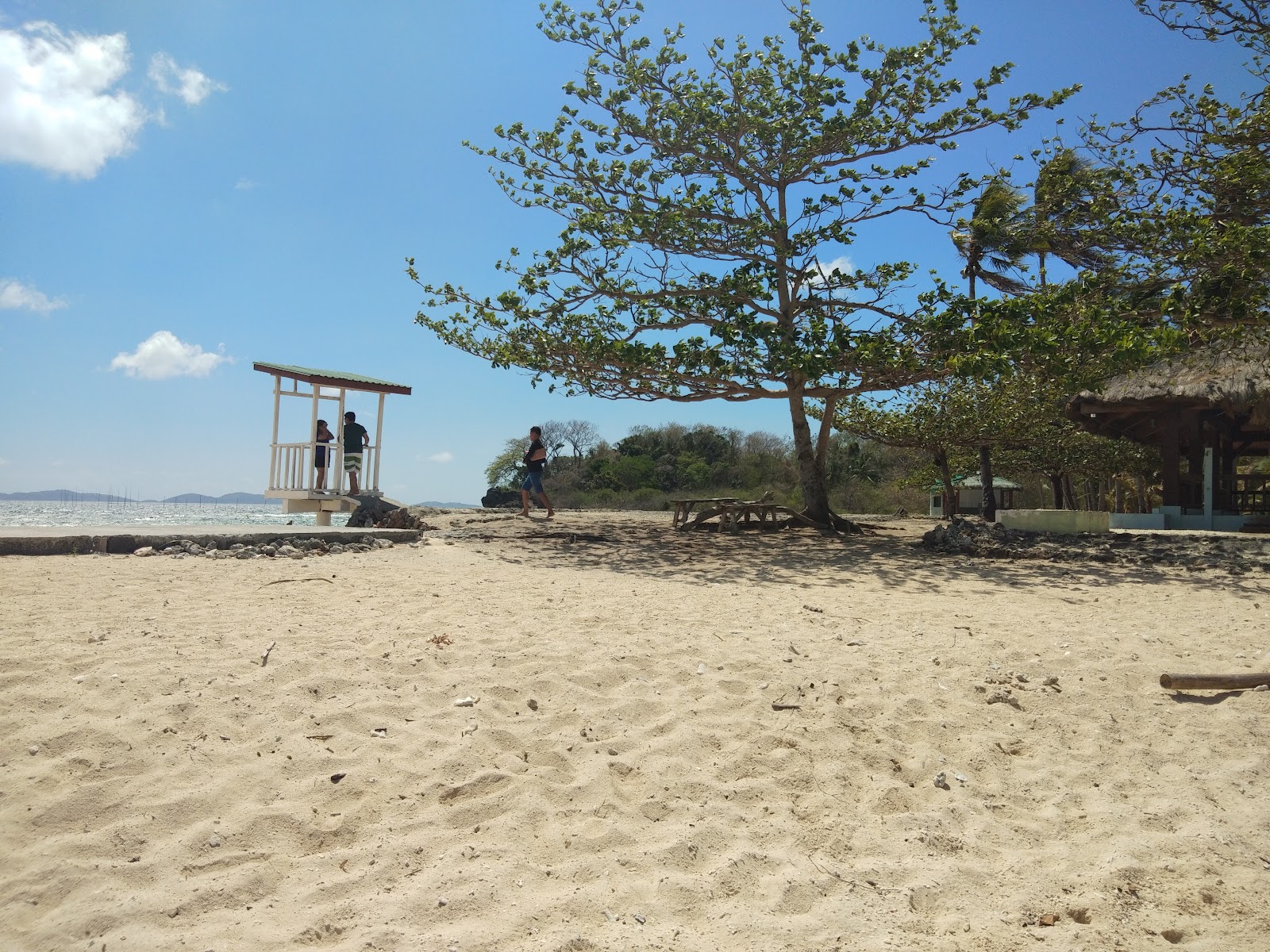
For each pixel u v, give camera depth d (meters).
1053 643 6.20
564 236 14.27
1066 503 29.84
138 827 2.97
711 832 3.21
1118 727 4.52
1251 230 9.33
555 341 13.62
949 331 12.85
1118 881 3.00
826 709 4.50
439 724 4.03
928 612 7.54
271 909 2.61
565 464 46.44
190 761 3.46
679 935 2.59
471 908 2.64
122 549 8.89
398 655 5.02
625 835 3.15
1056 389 12.90
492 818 3.24
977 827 3.41
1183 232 10.23
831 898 2.84
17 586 6.59
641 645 5.62
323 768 3.51
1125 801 3.69
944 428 21.56
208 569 8.09
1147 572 10.41
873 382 14.24
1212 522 15.80
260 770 3.44
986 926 2.72
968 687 5.02
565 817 3.28
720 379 14.03
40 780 3.18
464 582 8.36
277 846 2.97
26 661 4.40
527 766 3.68
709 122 13.98
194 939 2.43
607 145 14.52
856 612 7.44
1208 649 6.08
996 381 19.06
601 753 3.86
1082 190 12.38
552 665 5.02
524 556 11.21
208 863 2.82
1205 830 3.40
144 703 3.95
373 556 10.00
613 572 9.99
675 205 14.52
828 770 3.82
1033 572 10.48
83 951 2.35
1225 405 14.09
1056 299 11.20
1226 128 11.23
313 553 9.77
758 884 2.91
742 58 14.10
